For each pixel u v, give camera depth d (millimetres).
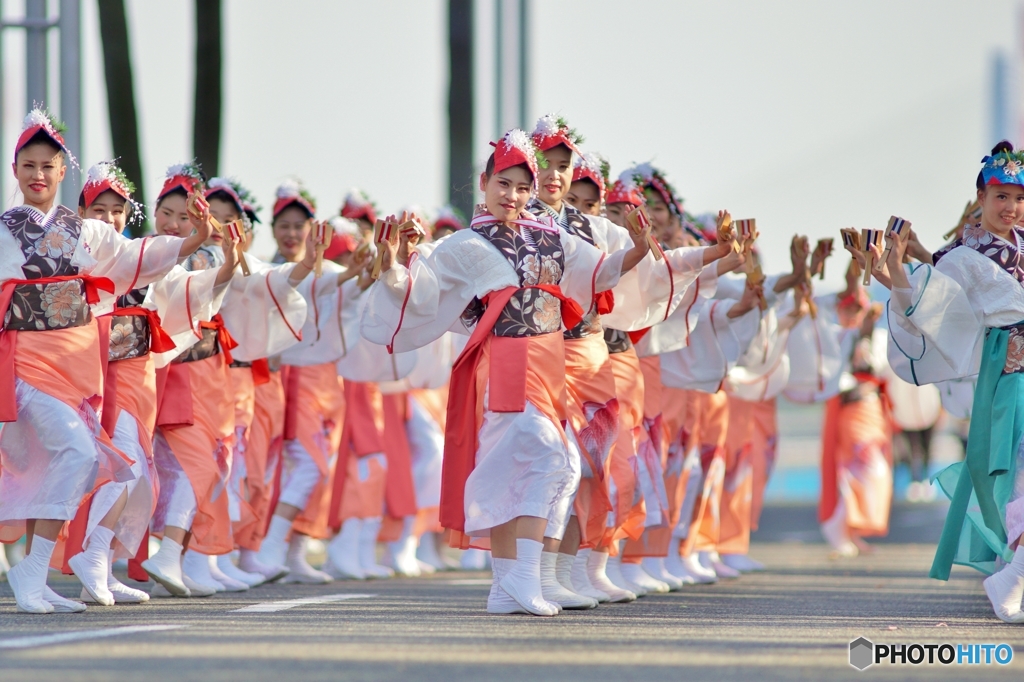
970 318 21438
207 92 39438
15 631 17797
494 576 21078
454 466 21250
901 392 45375
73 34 32594
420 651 16078
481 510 20406
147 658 15289
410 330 20891
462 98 52844
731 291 28359
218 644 16484
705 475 29500
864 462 37656
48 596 20469
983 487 21359
